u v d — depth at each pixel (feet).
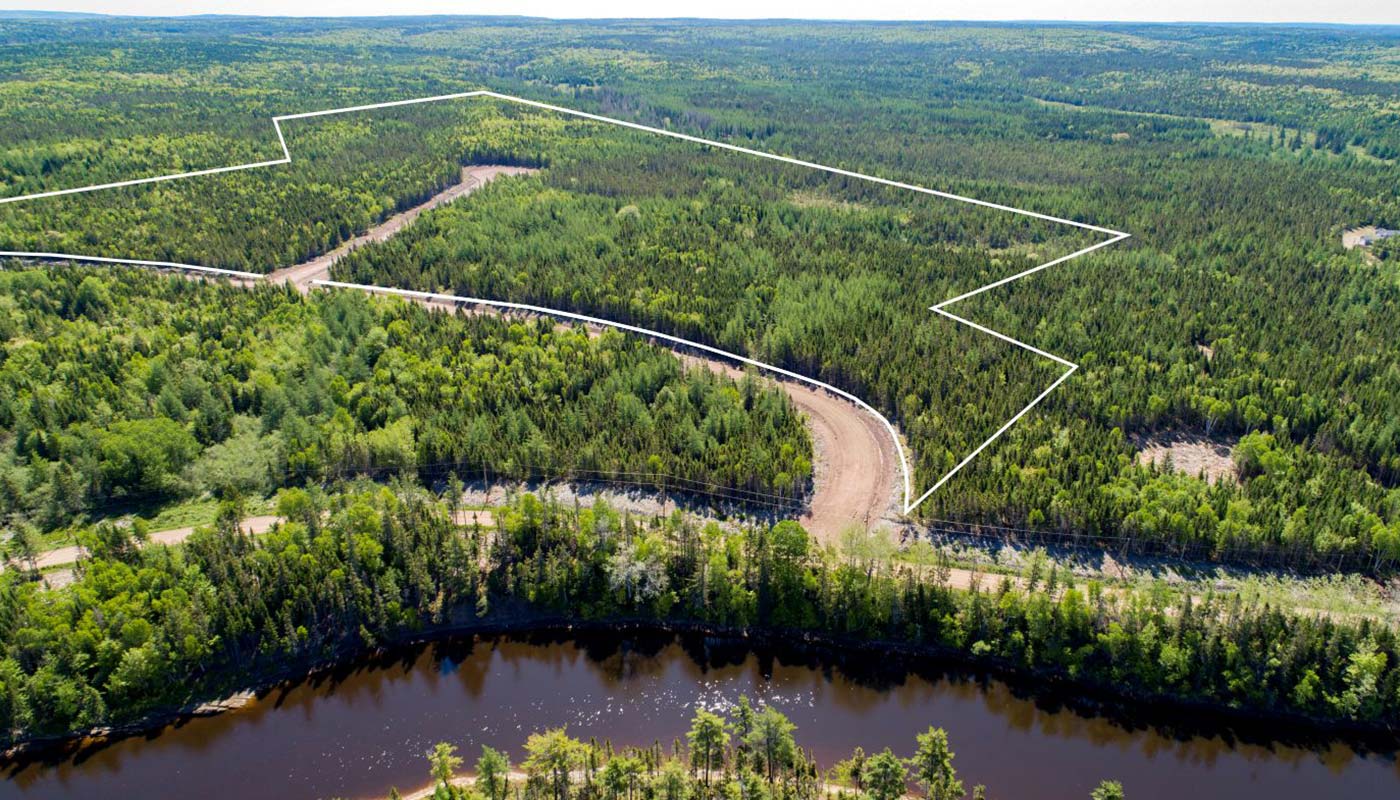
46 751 291.17
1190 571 348.38
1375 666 288.92
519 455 405.59
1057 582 338.75
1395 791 277.03
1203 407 442.91
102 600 310.45
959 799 256.73
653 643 337.52
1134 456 411.95
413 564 335.47
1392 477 397.80
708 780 265.54
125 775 284.61
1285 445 415.64
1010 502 366.63
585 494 397.19
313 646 325.62
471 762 288.10
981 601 323.37
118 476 389.39
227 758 290.35
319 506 374.43
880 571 335.26
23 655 297.94
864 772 257.14
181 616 306.76
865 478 406.82
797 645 334.65
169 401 433.89
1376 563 344.69
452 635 338.75
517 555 350.64
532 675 324.19
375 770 285.84
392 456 407.03
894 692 315.78
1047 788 277.64
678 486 396.57
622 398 442.09
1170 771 283.79
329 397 447.01
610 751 275.59
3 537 365.81
